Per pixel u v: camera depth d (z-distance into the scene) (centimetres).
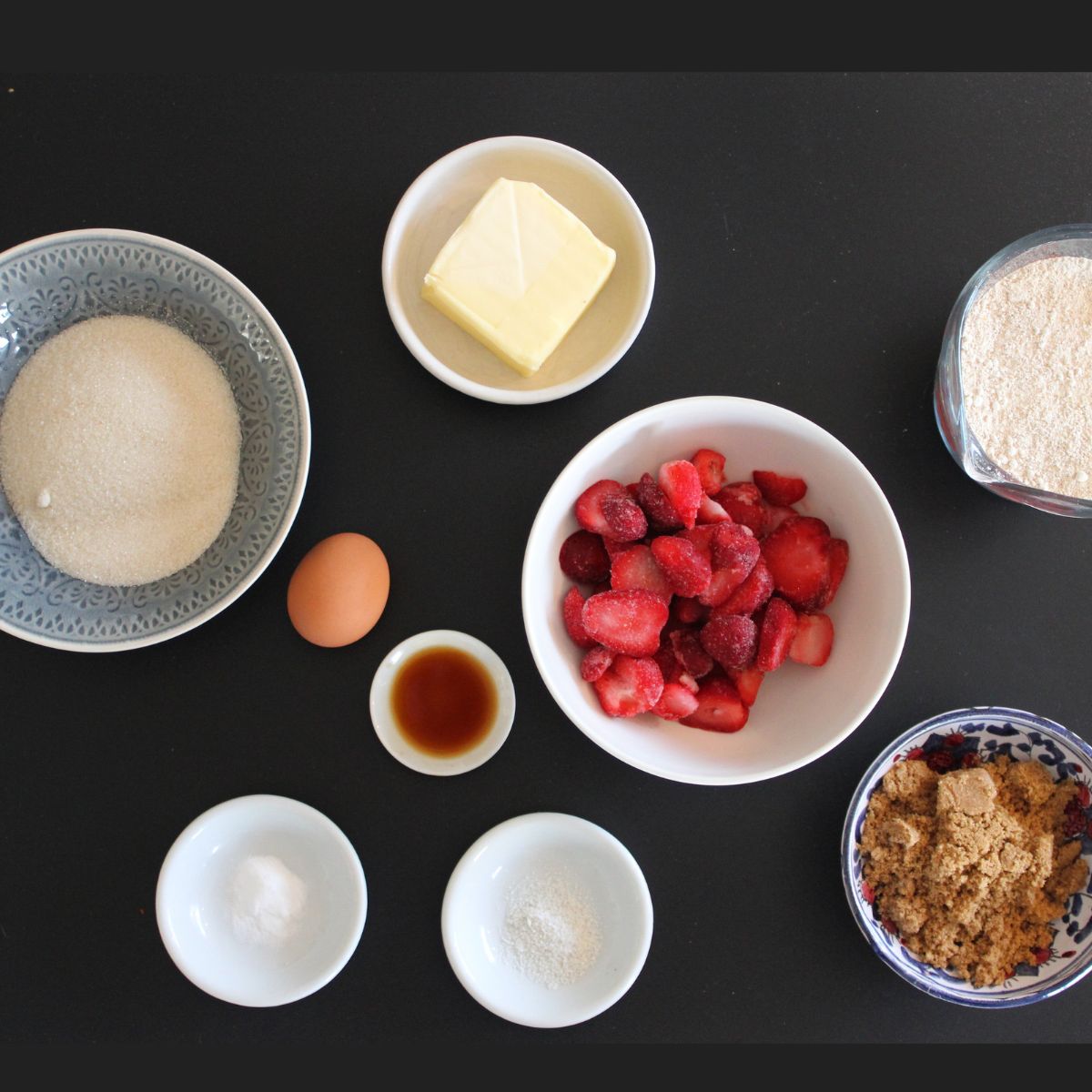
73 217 117
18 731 116
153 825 117
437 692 117
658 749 106
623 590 105
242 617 117
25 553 113
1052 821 113
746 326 121
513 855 117
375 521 118
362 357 118
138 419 111
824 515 112
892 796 113
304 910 116
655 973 119
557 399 119
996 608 121
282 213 119
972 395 113
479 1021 118
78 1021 117
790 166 123
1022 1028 120
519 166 116
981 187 124
